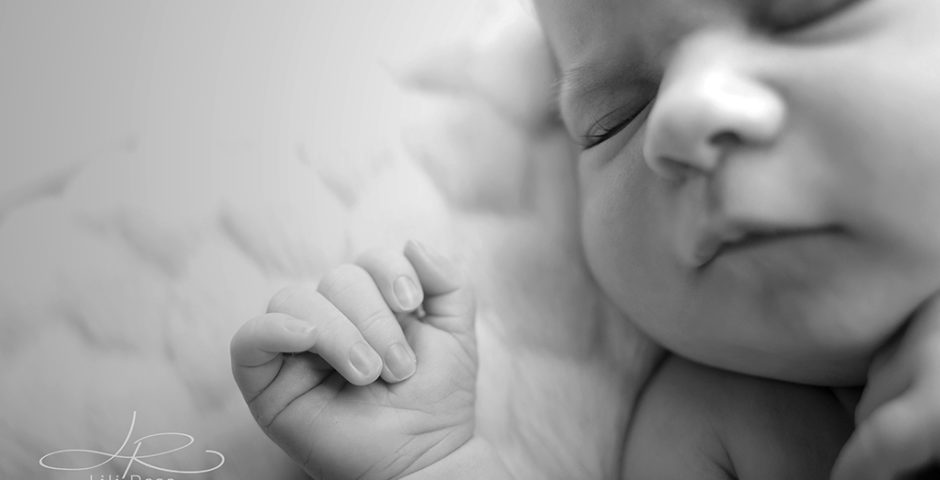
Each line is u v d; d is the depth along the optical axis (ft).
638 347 0.94
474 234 0.94
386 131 0.96
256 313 0.90
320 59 0.98
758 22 0.77
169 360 0.88
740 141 0.76
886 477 0.73
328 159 0.94
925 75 0.74
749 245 0.78
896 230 0.75
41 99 0.95
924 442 0.72
